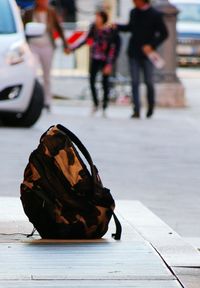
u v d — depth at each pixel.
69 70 28.89
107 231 8.76
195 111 23.73
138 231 9.01
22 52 17.59
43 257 7.70
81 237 8.35
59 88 27.42
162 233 8.95
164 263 7.63
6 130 17.80
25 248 8.02
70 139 8.34
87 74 28.72
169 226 9.75
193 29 37.66
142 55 20.94
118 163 14.18
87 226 8.27
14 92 17.44
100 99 25.75
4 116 18.33
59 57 28.88
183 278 7.21
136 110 21.09
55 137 8.27
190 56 37.59
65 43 22.22
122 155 15.00
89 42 21.94
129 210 10.30
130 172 13.43
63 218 8.24
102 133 17.80
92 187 8.25
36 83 18.20
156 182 12.73
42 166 8.20
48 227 8.28
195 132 18.64
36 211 8.23
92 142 16.38
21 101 17.58
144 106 24.89
